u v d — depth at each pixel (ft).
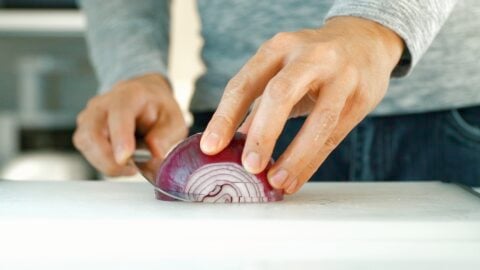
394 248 1.56
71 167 5.09
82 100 5.57
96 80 5.55
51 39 5.47
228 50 2.80
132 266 1.55
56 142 5.49
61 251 1.57
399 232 1.61
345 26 1.98
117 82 2.86
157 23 3.11
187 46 4.82
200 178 1.93
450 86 2.60
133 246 1.57
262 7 2.69
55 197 2.00
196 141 1.99
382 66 1.96
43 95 5.55
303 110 2.07
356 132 2.75
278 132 1.88
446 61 2.56
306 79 1.86
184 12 4.80
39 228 1.59
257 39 2.71
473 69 2.57
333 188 2.24
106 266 1.56
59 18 5.25
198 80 2.94
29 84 5.54
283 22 2.65
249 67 1.93
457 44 2.54
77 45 5.49
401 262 1.56
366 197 2.05
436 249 1.56
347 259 1.55
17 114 5.48
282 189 1.97
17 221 1.60
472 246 1.56
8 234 1.59
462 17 2.51
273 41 1.94
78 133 2.73
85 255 1.56
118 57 2.97
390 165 2.74
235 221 1.61
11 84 5.62
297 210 1.79
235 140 1.98
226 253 1.55
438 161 2.72
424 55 2.56
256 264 1.55
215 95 2.87
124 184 2.29
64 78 5.55
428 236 1.61
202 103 2.92
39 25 5.26
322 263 1.55
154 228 1.59
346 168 2.79
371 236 1.60
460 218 1.67
